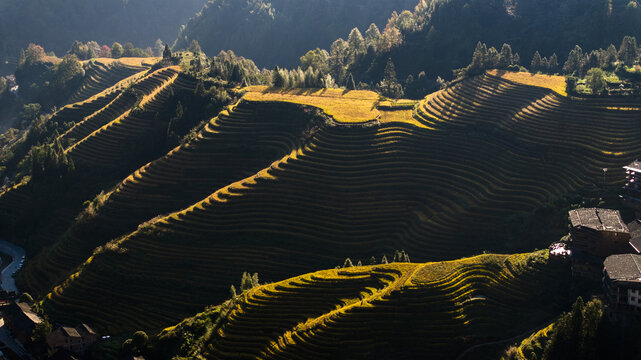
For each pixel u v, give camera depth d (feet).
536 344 366.84
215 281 527.40
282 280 501.15
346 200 586.45
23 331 473.26
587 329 344.69
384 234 556.10
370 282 441.27
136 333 451.94
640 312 355.56
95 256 562.66
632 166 501.97
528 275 428.15
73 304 524.11
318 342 390.42
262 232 562.25
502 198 556.10
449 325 396.16
